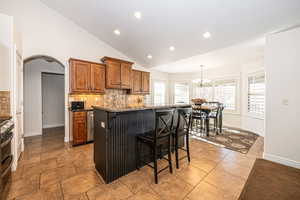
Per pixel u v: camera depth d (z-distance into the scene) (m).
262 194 1.62
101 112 2.03
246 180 1.95
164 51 4.16
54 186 1.80
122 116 2.04
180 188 1.78
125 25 3.35
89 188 1.77
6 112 2.15
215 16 2.49
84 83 3.59
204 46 3.46
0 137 1.41
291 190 1.69
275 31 2.57
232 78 5.28
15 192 1.68
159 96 6.60
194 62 4.82
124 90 4.86
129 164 2.14
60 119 5.58
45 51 3.40
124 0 2.64
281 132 2.33
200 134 4.27
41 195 1.64
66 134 3.62
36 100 4.23
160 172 2.13
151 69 6.14
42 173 2.11
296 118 2.19
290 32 2.22
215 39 3.11
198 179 1.97
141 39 3.79
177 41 3.51
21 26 3.10
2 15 2.15
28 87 4.12
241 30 2.69
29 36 3.19
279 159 2.36
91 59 4.13
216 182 1.91
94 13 3.23
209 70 5.98
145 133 2.27
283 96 2.30
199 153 2.88
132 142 2.18
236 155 2.78
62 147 3.19
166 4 2.50
